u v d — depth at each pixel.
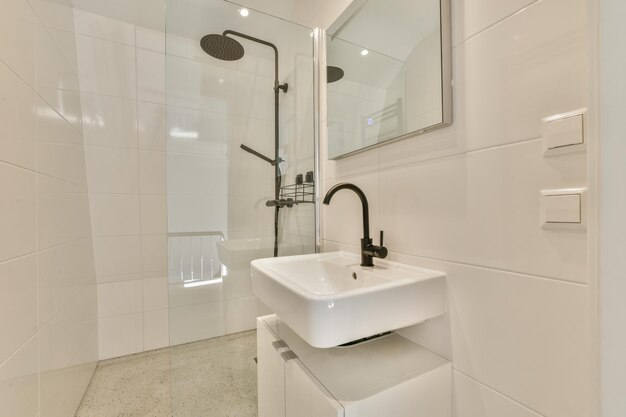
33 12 1.07
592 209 0.44
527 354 0.65
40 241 1.05
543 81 0.61
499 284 0.70
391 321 0.75
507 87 0.68
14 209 0.88
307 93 1.65
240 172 1.88
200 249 1.80
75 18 1.63
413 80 0.93
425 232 0.91
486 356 0.73
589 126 0.45
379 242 1.11
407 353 0.88
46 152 1.14
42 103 1.12
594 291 0.44
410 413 0.74
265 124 1.87
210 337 1.75
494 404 0.71
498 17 0.70
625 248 0.40
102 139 1.72
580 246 0.56
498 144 0.70
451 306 0.83
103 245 1.73
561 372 0.59
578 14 0.56
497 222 0.71
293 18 1.88
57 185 1.23
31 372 0.95
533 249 0.64
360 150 1.20
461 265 0.80
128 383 1.54
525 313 0.65
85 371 1.49
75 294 1.38
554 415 0.60
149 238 1.85
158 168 1.86
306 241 1.66
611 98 0.41
